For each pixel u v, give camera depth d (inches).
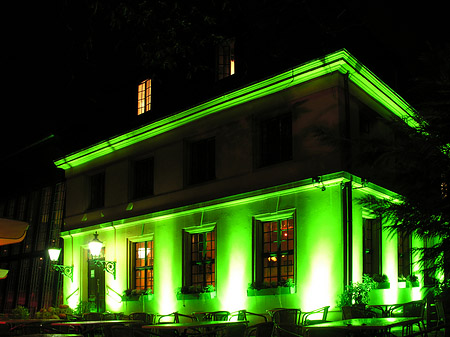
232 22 612.7
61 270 826.2
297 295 526.0
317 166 529.7
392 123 213.8
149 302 686.5
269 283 550.0
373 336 358.3
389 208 203.5
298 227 537.0
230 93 620.1
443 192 189.6
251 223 582.2
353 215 516.7
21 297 984.9
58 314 722.2
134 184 762.8
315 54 574.2
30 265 976.3
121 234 752.3
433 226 191.2
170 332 454.9
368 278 507.8
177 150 692.7
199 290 618.8
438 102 198.2
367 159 203.3
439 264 196.1
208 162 661.3
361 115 579.5
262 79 588.1
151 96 764.0
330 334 293.3
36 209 1001.5
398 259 604.4
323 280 507.2
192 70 693.3
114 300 738.8
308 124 547.5
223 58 674.8
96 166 829.8
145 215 713.0
